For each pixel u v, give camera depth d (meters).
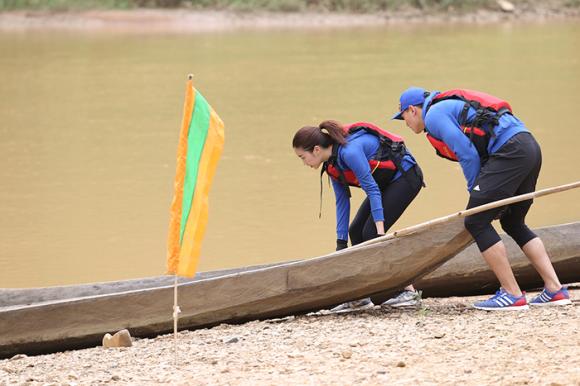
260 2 92.50
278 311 16.75
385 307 17.30
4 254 25.58
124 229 27.83
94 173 34.94
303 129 16.84
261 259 24.64
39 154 38.50
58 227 28.08
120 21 88.00
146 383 12.73
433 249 16.36
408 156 17.03
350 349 13.72
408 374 12.30
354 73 58.62
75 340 16.16
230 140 40.34
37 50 72.31
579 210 28.36
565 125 41.38
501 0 95.50
